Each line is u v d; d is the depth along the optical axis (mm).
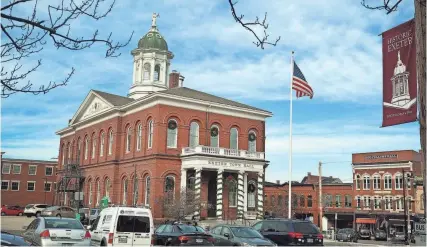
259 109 51594
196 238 18688
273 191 82375
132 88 60656
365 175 71812
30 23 6023
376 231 64000
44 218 17203
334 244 33688
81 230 16719
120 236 18719
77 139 62188
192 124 46906
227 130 49000
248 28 6941
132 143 48562
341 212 75250
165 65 61562
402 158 67312
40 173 83688
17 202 80750
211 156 42812
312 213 78688
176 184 44344
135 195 46719
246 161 45281
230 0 6609
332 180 93562
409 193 65938
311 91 32312
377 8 7305
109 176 51312
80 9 6250
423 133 5973
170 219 40219
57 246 16031
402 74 8781
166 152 44500
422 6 6102
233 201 46594
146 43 61188
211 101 47750
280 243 20859
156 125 44625
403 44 8836
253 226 22312
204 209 43875
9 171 81000
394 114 8844
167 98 45156
